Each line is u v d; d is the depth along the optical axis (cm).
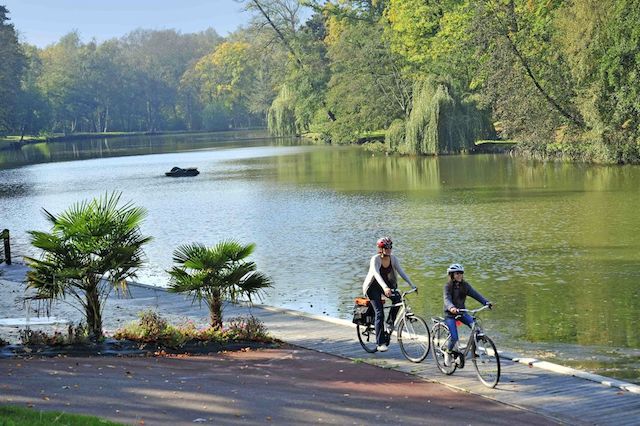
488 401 1398
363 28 10888
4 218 5231
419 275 2878
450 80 8856
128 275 1900
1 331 2042
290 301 2564
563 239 3431
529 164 6994
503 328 2144
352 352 1769
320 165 8238
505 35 7412
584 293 2511
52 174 8788
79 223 1827
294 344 1870
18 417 1083
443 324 1578
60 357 1661
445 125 8556
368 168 7544
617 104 6225
